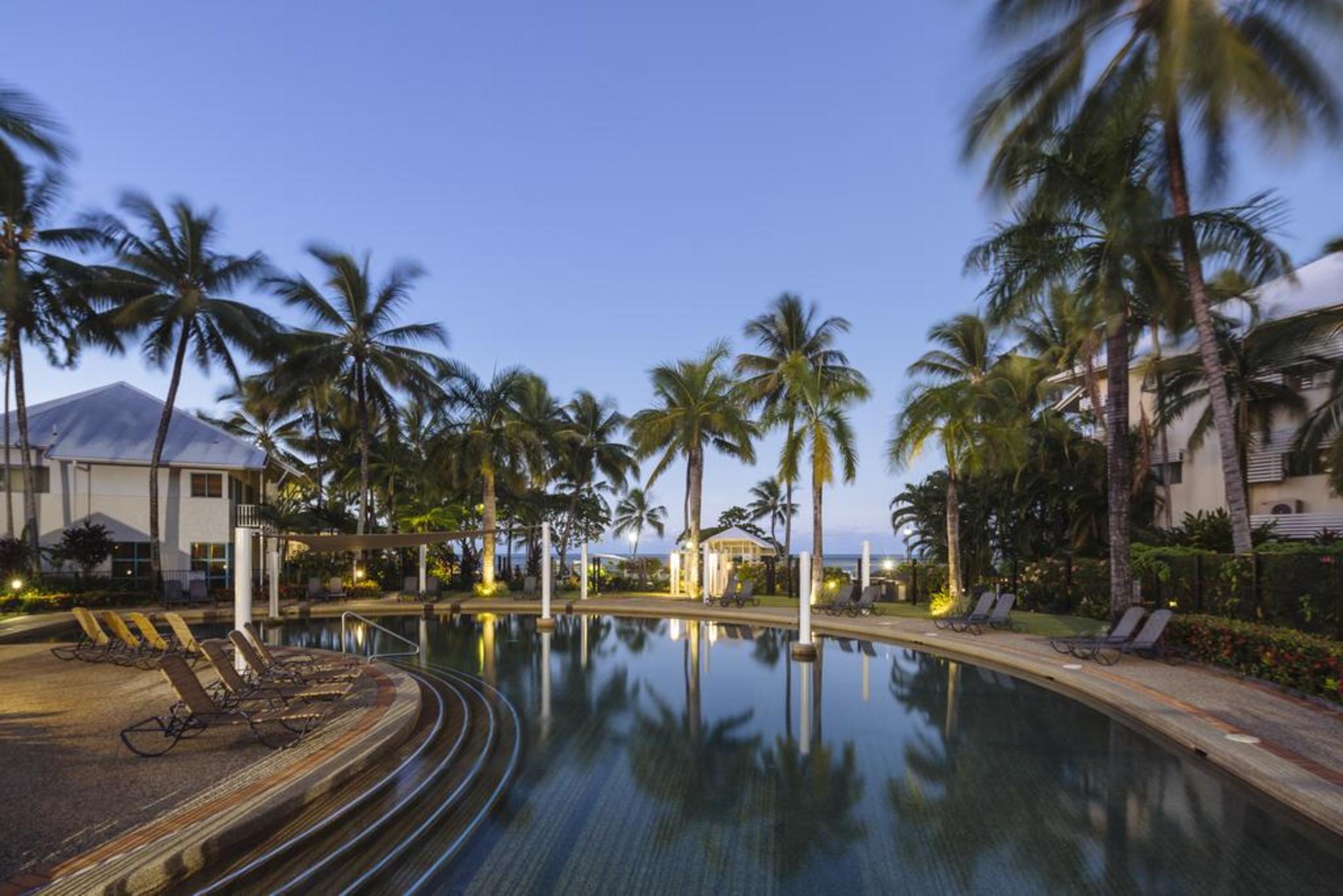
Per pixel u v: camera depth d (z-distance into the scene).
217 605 23.14
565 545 38.25
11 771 5.96
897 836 5.11
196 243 24.34
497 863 4.60
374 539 14.80
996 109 13.51
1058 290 14.21
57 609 21.23
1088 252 13.52
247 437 41.66
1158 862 4.66
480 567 39.56
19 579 21.77
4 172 20.03
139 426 27.73
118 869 4.09
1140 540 20.56
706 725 8.30
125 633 11.88
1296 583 10.51
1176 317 14.14
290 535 13.80
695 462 28.03
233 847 4.75
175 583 23.19
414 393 27.62
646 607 23.23
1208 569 13.09
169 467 26.53
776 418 22.91
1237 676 10.25
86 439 26.20
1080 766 6.79
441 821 5.33
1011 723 8.45
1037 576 20.67
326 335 26.38
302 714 7.08
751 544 34.31
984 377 24.19
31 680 10.27
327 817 5.30
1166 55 11.46
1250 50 11.19
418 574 32.09
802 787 6.17
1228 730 7.33
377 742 6.88
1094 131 12.96
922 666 12.52
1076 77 13.17
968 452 19.88
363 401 27.22
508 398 27.97
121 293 23.23
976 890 4.29
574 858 4.69
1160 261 13.47
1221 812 5.57
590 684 10.87
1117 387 13.83
